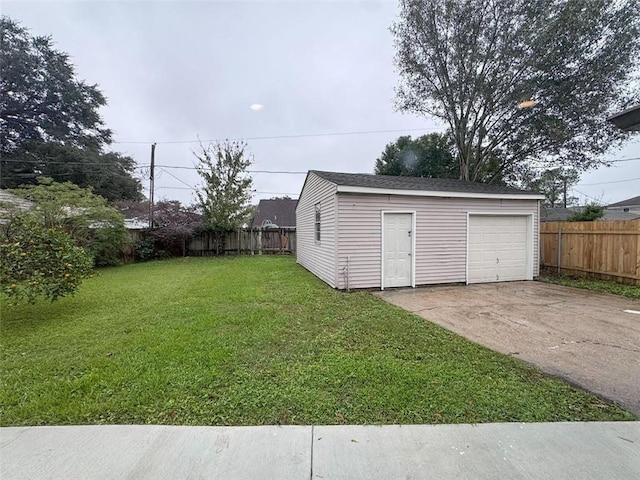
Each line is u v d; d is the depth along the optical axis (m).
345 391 2.62
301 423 2.21
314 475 1.73
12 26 21.75
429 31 13.88
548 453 1.89
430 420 2.24
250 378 2.85
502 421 2.23
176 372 2.95
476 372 2.99
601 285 7.45
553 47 12.00
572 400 2.51
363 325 4.47
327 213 7.91
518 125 13.70
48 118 23.55
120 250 12.58
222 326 4.35
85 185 21.64
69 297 6.20
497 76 13.30
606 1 11.22
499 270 8.49
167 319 4.71
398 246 7.62
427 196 7.73
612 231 7.79
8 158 21.28
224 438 2.04
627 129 2.38
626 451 1.91
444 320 4.87
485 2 12.69
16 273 4.38
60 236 5.02
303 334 4.07
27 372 2.99
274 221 31.44
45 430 2.13
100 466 1.79
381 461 1.84
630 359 3.32
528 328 4.45
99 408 2.37
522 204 8.59
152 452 1.91
